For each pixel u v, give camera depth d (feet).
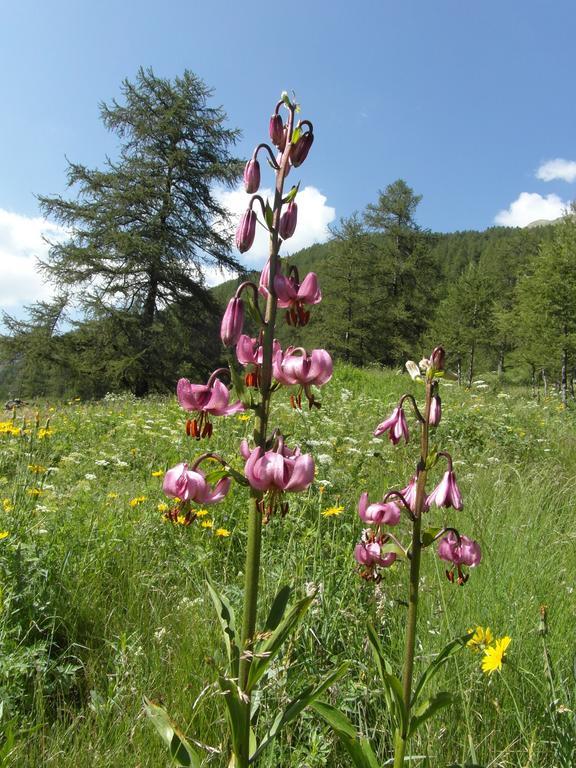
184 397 5.47
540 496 14.28
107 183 72.64
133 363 66.80
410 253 123.65
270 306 5.52
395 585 9.40
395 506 5.97
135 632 8.07
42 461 16.35
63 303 68.18
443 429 22.71
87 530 10.82
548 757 6.39
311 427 19.92
